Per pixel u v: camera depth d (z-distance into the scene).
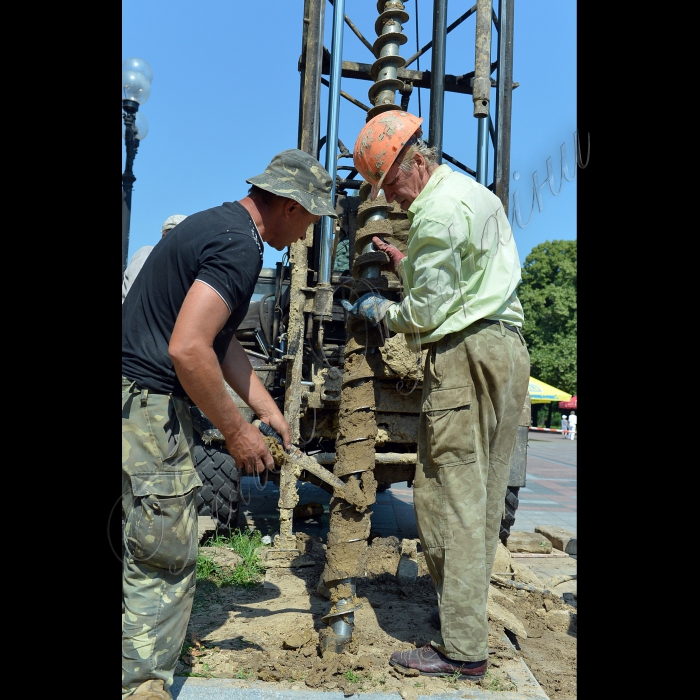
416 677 2.11
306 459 2.18
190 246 1.74
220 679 2.03
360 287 2.41
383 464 3.38
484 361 2.10
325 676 2.06
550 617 2.88
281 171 1.96
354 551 2.22
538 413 34.62
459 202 2.07
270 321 5.12
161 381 1.72
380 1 2.92
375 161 2.22
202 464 3.96
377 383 2.78
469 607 2.07
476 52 3.01
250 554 3.51
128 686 1.71
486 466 2.17
